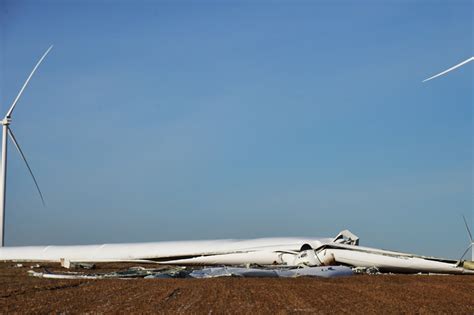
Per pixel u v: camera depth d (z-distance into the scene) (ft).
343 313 90.38
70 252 306.55
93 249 302.45
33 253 314.35
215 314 87.76
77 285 140.97
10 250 322.55
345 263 227.40
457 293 124.57
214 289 130.00
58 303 101.81
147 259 280.72
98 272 202.39
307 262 230.89
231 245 266.36
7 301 104.94
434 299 111.96
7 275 182.39
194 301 105.50
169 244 285.43
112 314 87.86
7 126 291.38
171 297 112.78
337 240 244.01
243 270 185.98
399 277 176.65
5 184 306.35
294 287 136.15
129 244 303.27
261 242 263.70
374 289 131.85
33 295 115.44
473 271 204.03
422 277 177.88
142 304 100.37
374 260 218.38
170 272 179.22
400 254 215.72
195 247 271.90
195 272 182.80
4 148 300.20
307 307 97.81
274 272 181.37
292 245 247.09
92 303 101.91
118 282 149.69
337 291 126.41
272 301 106.42
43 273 182.50
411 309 96.17
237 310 92.89
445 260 207.31
